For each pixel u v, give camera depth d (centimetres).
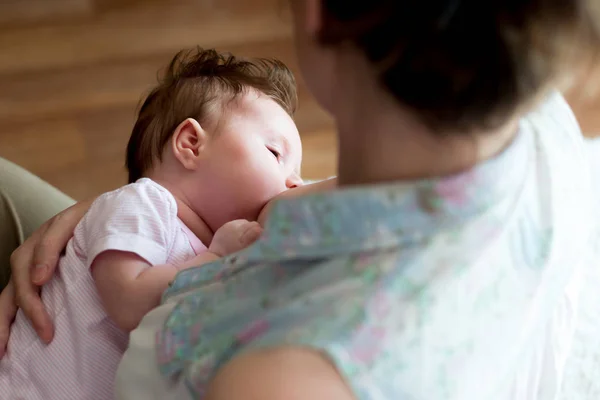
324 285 41
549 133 52
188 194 81
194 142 82
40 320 71
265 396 38
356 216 40
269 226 44
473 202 40
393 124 39
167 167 83
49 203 94
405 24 35
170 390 51
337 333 38
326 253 42
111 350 69
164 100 89
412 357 39
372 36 37
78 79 181
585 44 36
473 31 34
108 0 203
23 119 172
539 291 46
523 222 44
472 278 40
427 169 40
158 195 74
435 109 37
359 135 41
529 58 36
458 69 35
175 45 192
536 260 45
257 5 205
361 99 40
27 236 90
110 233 69
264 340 40
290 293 44
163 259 71
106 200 74
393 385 39
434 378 41
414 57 36
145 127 89
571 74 38
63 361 69
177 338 50
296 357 38
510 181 42
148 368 53
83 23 196
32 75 181
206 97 85
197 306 51
